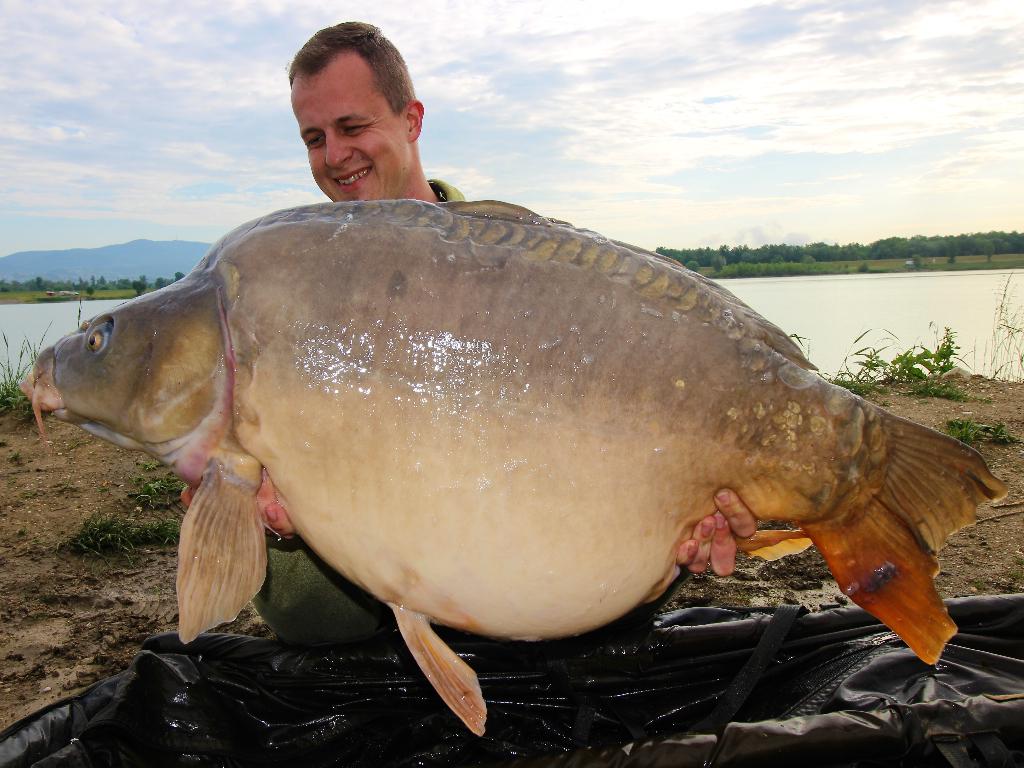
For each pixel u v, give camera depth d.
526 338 0.70
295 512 0.73
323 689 0.86
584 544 0.71
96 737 0.74
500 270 0.71
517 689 0.89
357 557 0.72
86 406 0.77
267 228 0.74
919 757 0.70
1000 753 0.69
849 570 0.75
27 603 1.23
